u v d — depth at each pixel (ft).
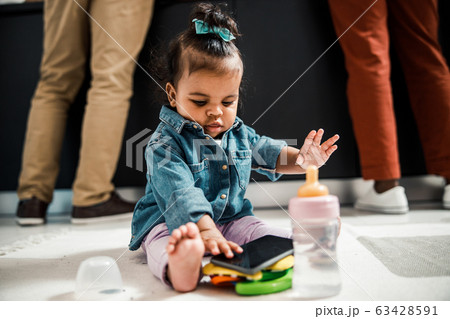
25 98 4.98
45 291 1.90
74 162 4.92
